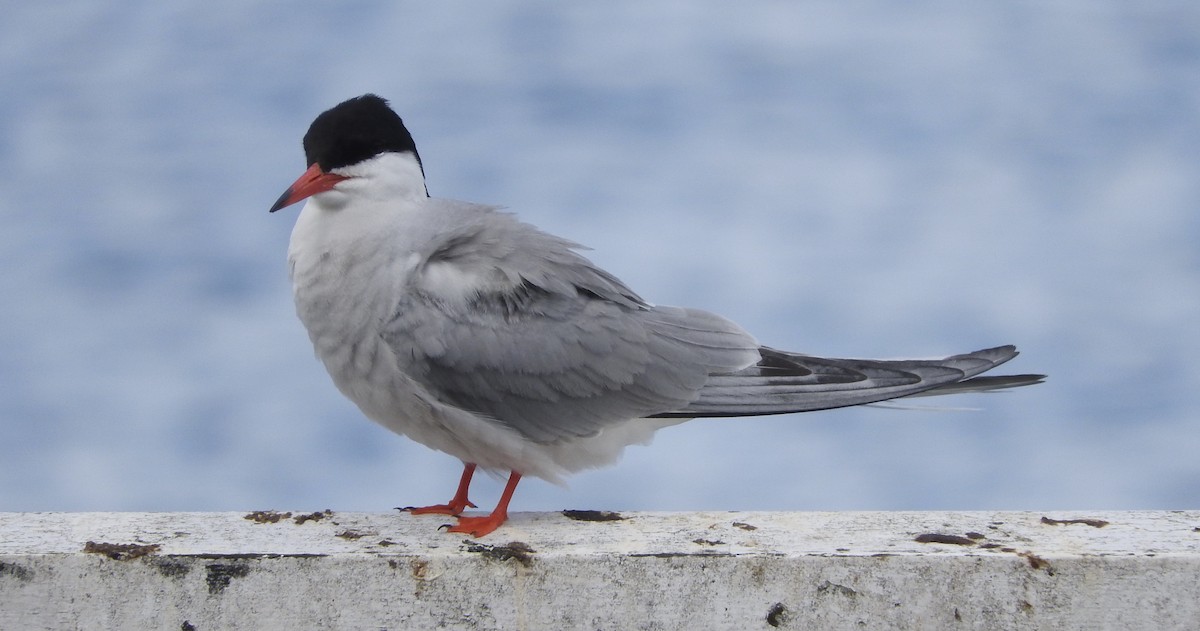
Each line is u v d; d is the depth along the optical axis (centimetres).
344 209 589
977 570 445
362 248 576
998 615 447
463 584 451
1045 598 446
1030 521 487
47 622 449
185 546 459
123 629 450
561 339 586
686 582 450
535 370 582
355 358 580
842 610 448
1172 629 444
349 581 450
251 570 449
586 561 450
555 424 593
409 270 575
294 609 450
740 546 461
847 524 485
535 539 479
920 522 487
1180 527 479
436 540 477
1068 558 445
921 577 447
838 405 590
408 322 569
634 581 450
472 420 579
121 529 476
